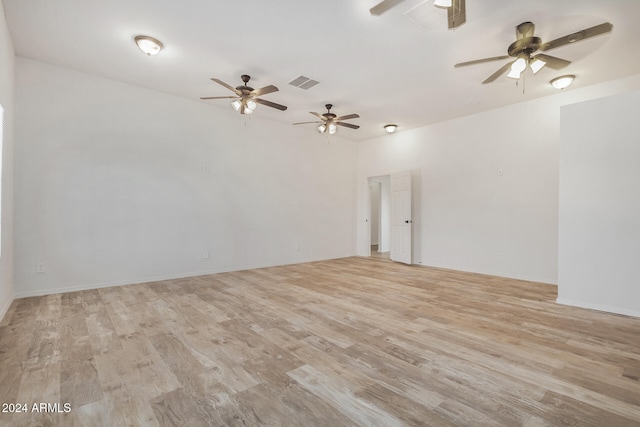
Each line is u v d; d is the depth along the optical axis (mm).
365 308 3467
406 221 6547
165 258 4879
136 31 3154
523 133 5059
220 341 2561
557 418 1613
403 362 2219
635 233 3191
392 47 3408
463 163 5816
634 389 1883
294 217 6617
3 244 3125
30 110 3797
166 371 2074
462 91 4629
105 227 4340
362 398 1783
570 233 3590
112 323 2953
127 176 4512
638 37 3184
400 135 6941
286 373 2059
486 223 5488
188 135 5102
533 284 4688
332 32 3131
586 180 3477
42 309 3344
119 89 4434
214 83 4453
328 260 7098
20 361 2191
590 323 3004
